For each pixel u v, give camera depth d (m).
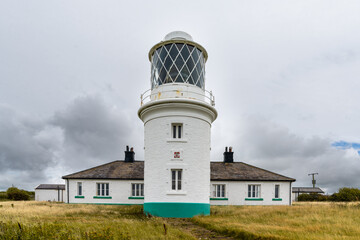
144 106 15.87
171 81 15.93
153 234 8.64
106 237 7.42
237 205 24.81
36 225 8.91
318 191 56.94
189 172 14.93
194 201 14.73
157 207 14.69
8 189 43.31
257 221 11.77
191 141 15.27
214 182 25.70
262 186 25.73
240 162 29.20
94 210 17.92
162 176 14.89
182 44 16.27
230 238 9.00
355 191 39.44
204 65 17.62
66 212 15.77
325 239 7.59
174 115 15.30
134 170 26.62
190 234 9.57
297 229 9.30
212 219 12.55
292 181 25.84
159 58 16.58
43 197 42.00
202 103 15.40
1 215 12.80
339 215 12.48
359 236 8.16
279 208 16.22
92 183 25.33
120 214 15.94
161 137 15.30
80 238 7.48
